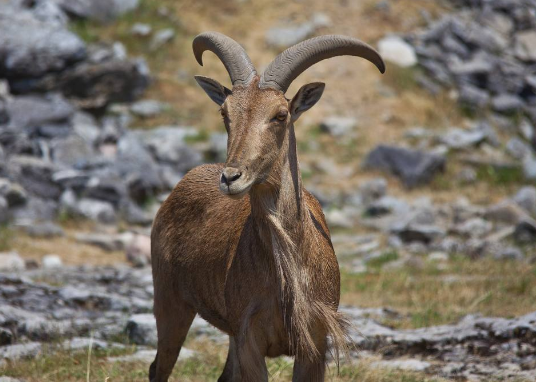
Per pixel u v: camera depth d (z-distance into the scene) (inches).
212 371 857.5
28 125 2332.7
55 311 1108.5
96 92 2588.6
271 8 3105.3
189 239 730.8
